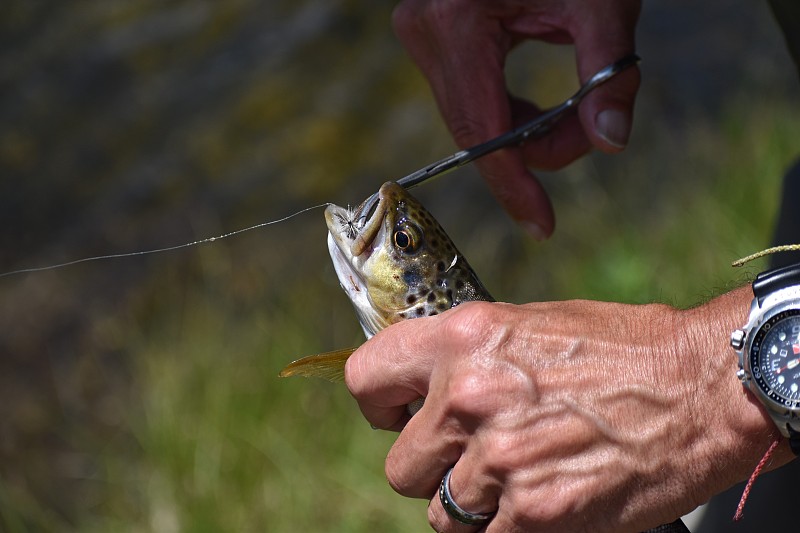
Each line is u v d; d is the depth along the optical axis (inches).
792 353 26.7
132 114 78.3
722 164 61.6
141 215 69.5
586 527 27.7
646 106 68.9
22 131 78.8
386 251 31.8
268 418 51.6
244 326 59.2
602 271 56.1
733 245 53.6
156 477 50.8
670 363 27.5
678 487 27.5
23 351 61.9
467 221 63.7
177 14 87.4
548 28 35.6
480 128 35.9
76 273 66.5
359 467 48.5
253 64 80.0
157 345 59.2
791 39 34.1
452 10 35.5
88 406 57.7
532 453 27.5
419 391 28.7
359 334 57.3
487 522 28.4
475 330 27.8
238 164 72.1
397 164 69.3
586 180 63.9
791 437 26.8
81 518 51.7
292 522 47.1
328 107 74.8
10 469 54.9
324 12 82.6
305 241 64.8
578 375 27.5
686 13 76.5
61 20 89.5
